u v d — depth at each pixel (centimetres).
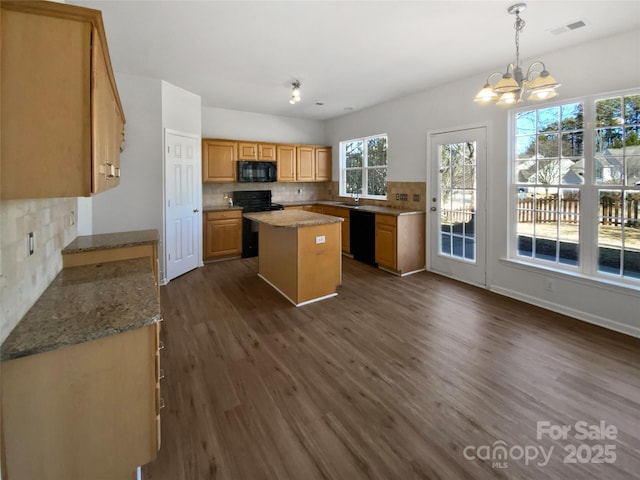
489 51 330
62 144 127
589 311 316
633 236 292
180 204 470
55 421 119
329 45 319
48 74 124
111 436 127
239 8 253
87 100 129
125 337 127
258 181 602
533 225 365
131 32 293
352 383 225
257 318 332
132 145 409
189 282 448
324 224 372
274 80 425
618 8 247
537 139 355
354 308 356
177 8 253
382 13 258
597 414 193
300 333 299
